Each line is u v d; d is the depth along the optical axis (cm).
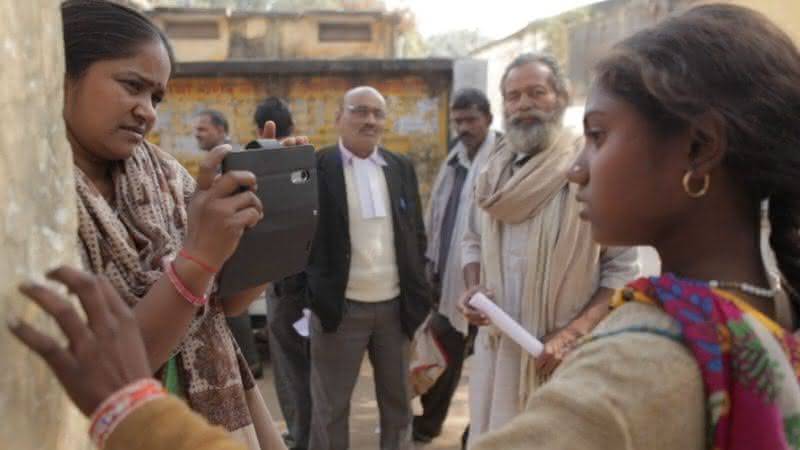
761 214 87
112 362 68
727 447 75
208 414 137
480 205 267
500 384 261
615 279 252
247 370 158
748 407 74
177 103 706
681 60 80
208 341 139
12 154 75
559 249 249
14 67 76
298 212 139
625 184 84
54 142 88
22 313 76
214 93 709
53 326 84
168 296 111
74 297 90
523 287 257
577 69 772
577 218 249
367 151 340
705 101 78
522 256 259
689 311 77
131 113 124
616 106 84
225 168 123
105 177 132
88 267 119
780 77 80
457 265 376
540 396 77
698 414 74
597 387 73
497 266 266
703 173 81
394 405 357
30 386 77
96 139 124
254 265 135
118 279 121
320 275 328
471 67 700
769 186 82
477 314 262
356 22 1416
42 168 83
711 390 74
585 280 251
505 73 272
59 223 88
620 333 79
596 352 78
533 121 256
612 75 84
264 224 132
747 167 81
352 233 334
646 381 73
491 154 281
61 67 92
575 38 793
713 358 74
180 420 67
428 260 422
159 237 131
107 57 121
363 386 521
